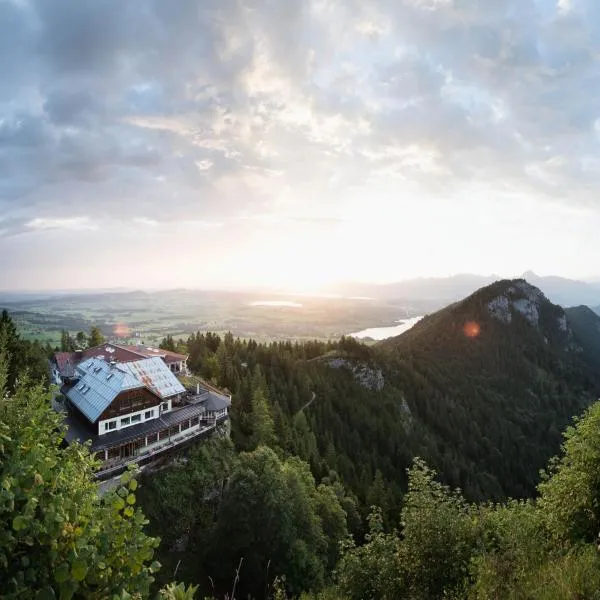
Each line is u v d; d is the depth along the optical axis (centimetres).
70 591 691
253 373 10838
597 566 1332
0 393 898
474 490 10525
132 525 840
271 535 4141
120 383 5075
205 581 3994
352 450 10175
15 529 662
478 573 1625
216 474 5138
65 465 893
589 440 2273
